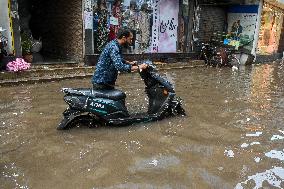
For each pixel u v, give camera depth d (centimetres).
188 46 1583
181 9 1501
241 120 611
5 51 931
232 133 530
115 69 527
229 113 660
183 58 1550
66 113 519
